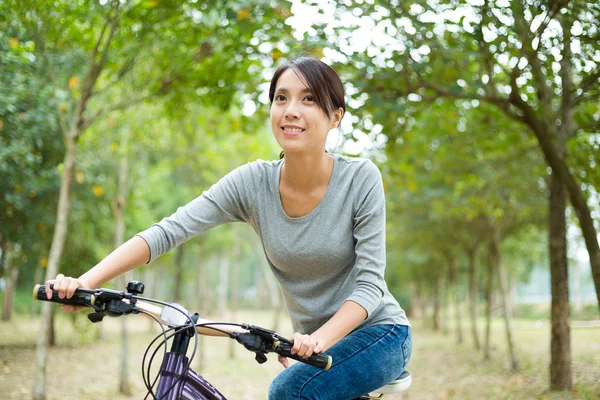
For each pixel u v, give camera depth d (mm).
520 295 61344
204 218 1968
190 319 1664
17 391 7898
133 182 10688
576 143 7293
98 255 12969
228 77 7055
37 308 25438
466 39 5988
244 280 53969
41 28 6309
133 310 1659
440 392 8875
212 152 12484
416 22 5832
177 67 7086
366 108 6418
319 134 1828
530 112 6199
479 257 19500
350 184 1933
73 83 7074
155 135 9984
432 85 6438
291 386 1774
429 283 26969
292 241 1949
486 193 9766
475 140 8445
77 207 11562
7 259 13148
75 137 7039
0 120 8438
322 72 1830
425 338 21500
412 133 7980
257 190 1982
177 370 1668
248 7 5664
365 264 1854
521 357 12008
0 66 7266
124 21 6738
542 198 10367
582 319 22812
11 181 9648
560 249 7430
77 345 14359
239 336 1586
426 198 11969
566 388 6977
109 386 9008
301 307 2031
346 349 1831
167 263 25047
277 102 1846
